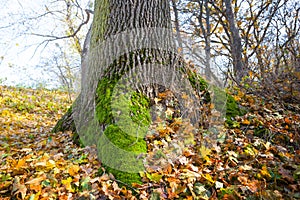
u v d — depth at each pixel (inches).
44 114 250.2
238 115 127.9
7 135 148.9
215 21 325.4
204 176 83.2
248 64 228.2
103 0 144.1
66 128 139.7
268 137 110.0
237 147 102.2
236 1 299.4
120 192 79.0
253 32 261.0
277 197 75.8
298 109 132.8
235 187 80.0
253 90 159.3
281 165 89.7
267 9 272.2
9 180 82.9
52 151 110.2
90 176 85.6
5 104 262.7
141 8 134.9
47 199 75.2
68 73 369.4
